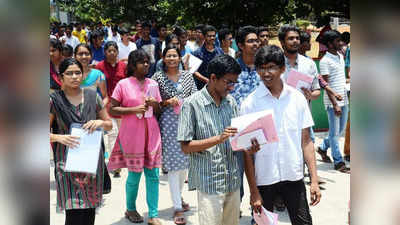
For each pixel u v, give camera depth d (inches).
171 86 172.9
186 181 228.2
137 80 166.7
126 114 159.2
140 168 159.5
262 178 112.2
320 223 169.3
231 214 113.4
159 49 336.8
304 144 116.3
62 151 115.0
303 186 113.7
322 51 339.9
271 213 104.3
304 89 159.6
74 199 114.4
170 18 777.6
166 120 169.2
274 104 111.6
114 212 182.4
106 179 124.4
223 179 107.0
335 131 238.4
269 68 108.0
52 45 193.8
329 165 254.7
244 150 104.5
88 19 1155.3
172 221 171.3
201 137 106.4
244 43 156.7
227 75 101.6
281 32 173.0
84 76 200.1
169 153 167.8
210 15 622.8
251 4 584.7
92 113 117.3
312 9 499.5
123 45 353.1
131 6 1109.7
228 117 108.9
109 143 231.5
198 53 236.4
